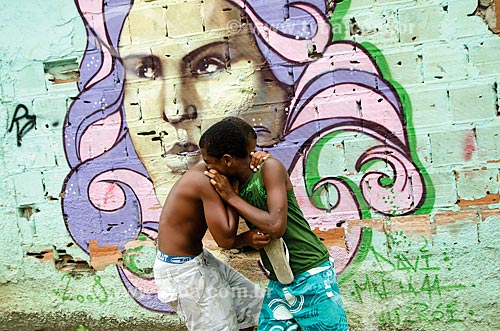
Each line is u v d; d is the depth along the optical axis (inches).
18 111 178.2
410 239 159.3
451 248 157.5
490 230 155.3
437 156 156.9
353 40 159.5
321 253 125.5
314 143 162.9
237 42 165.6
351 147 161.0
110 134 174.1
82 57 174.2
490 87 153.6
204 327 131.6
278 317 126.4
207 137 122.4
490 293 155.9
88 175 175.9
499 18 151.8
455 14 154.0
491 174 154.6
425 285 159.2
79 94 175.0
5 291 181.9
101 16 172.4
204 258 135.2
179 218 129.2
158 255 133.1
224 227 121.6
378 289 161.6
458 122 155.5
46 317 180.4
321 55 161.3
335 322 122.7
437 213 157.6
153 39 170.1
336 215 162.9
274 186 119.9
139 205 173.8
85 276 177.6
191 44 168.2
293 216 125.3
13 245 180.7
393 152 159.0
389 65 158.1
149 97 171.5
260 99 165.2
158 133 171.6
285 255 121.8
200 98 168.7
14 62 177.3
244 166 123.8
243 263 168.7
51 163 177.5
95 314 177.9
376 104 159.3
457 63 154.8
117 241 175.6
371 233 161.2
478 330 157.0
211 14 166.4
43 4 174.9
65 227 178.1
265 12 163.5
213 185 123.7
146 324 175.2
